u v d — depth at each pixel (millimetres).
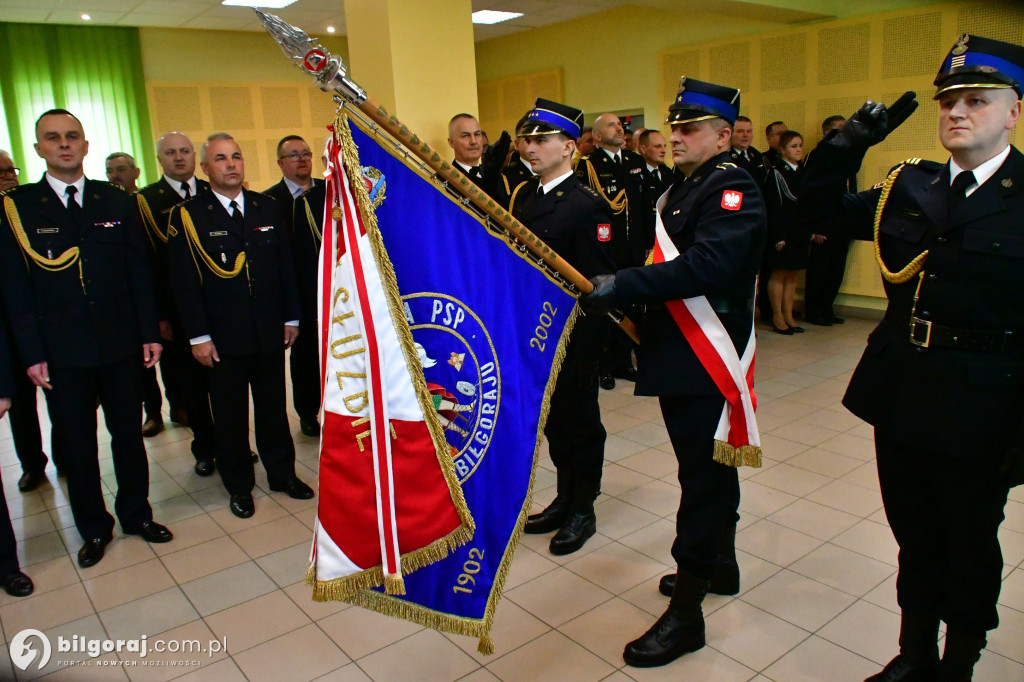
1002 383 1589
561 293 1846
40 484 3658
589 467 2730
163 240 3490
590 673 2061
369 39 4184
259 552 2865
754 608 2318
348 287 1478
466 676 2080
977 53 1537
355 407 1488
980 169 1605
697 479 2027
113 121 7289
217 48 7863
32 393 3551
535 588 2498
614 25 7656
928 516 1812
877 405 1789
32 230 2650
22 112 6820
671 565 2609
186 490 3482
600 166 4531
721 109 1933
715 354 1960
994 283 1569
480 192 1598
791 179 5730
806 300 6262
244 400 3191
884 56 5809
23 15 6441
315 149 8586
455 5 4254
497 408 1719
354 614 2422
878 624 2217
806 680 1987
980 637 1756
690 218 1948
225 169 3010
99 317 2758
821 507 2971
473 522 1561
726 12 5895
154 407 4246
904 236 1719
